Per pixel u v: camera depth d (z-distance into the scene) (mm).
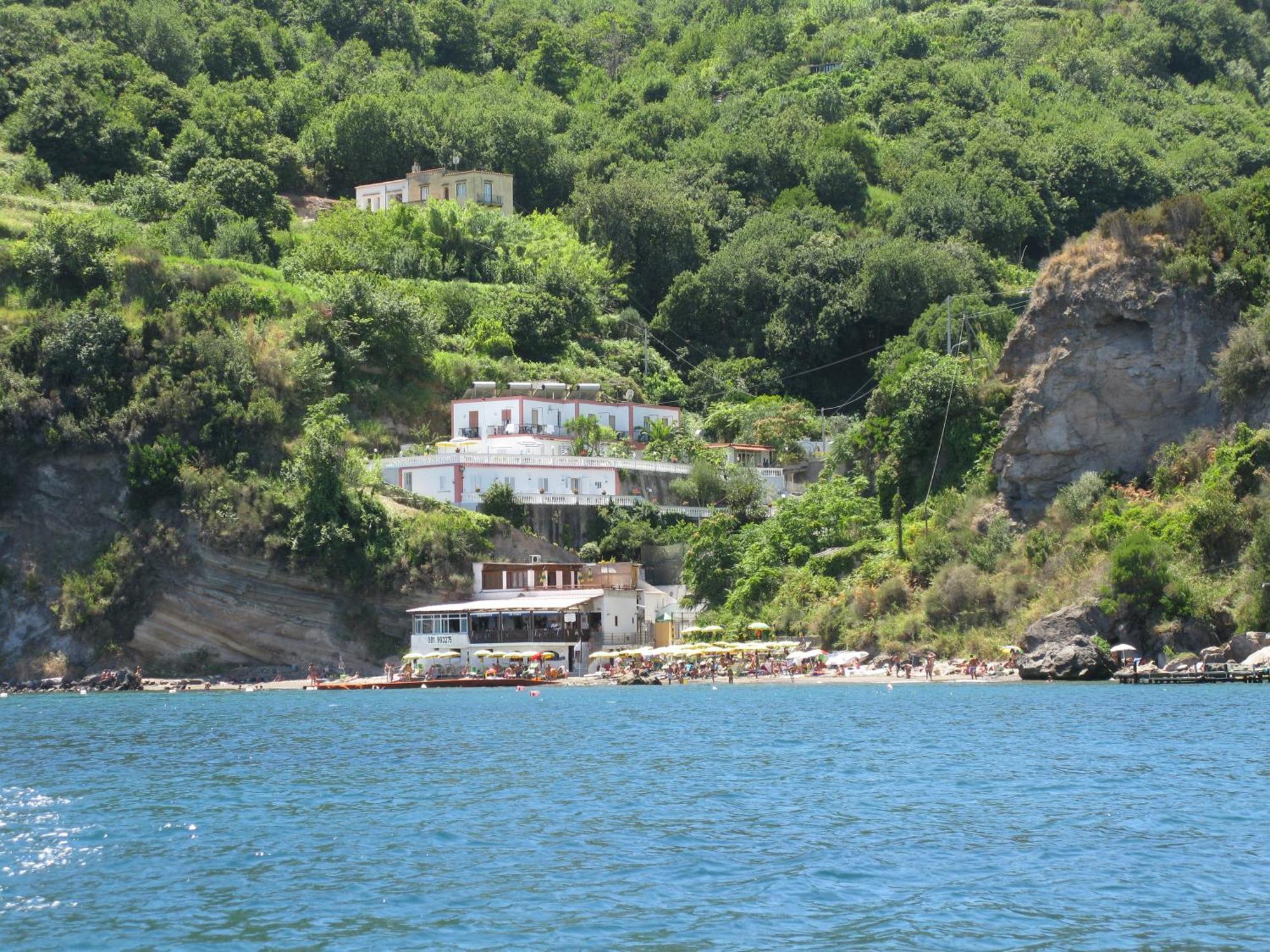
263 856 58156
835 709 122188
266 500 192375
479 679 177625
